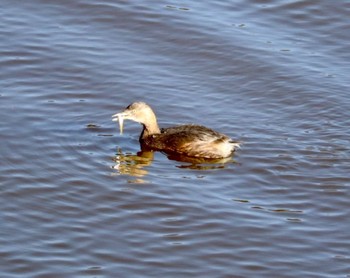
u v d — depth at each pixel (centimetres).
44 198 1762
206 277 1565
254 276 1573
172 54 2291
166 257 1612
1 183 1798
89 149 1934
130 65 2241
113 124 2034
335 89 2147
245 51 2291
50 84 2155
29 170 1844
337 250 1642
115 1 2475
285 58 2272
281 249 1641
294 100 2112
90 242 1647
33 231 1672
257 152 1914
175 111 2078
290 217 1723
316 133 1986
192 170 1872
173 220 1709
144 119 1969
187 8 2466
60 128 1998
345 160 1886
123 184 1811
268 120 2041
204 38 2339
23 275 1559
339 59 2288
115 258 1608
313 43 2350
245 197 1781
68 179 1822
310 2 2498
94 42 2323
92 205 1747
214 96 2138
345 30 2408
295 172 1848
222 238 1664
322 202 1766
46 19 2405
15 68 2208
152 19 2408
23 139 1947
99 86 2158
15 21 2389
